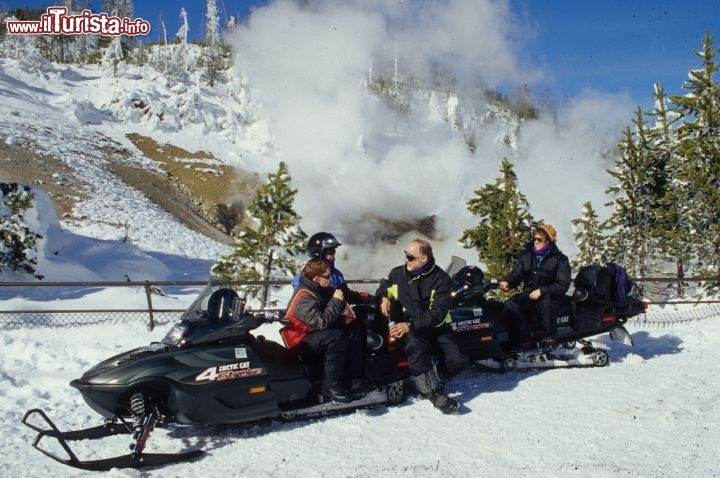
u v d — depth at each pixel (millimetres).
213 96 87312
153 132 63062
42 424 5727
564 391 6504
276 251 17000
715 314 11180
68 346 8734
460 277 6875
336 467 4816
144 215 39062
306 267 5773
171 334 5453
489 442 5254
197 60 117938
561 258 7090
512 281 7297
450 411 5926
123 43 100062
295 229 17312
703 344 8539
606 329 7461
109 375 5020
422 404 6223
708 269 16156
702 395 6305
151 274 24266
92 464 4672
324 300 5738
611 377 6961
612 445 5129
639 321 10312
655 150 20984
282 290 17188
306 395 5758
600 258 21281
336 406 5855
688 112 18953
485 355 6922
